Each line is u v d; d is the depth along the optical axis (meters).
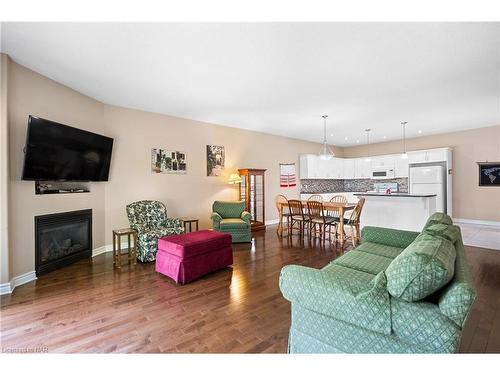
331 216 5.16
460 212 6.44
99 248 3.93
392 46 2.43
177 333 1.86
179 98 3.87
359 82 3.29
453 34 2.23
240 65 2.81
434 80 3.23
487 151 6.02
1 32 2.18
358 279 1.85
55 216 3.21
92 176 3.70
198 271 2.92
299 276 1.43
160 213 4.22
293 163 7.30
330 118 5.08
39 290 2.62
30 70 2.91
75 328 1.92
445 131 6.42
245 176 5.69
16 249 2.75
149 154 4.54
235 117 5.01
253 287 2.70
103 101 3.98
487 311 2.14
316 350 1.38
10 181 2.70
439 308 1.10
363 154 8.41
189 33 2.21
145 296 2.48
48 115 3.13
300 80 3.22
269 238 5.04
